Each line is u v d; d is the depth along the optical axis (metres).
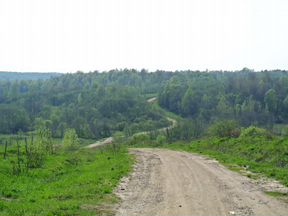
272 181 21.06
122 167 28.34
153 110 139.50
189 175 23.81
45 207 13.94
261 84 149.25
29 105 149.88
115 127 120.50
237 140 43.84
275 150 31.39
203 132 75.19
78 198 16.14
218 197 16.52
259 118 112.56
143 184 20.53
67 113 127.88
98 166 29.78
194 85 154.38
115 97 141.25
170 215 13.35
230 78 166.75
